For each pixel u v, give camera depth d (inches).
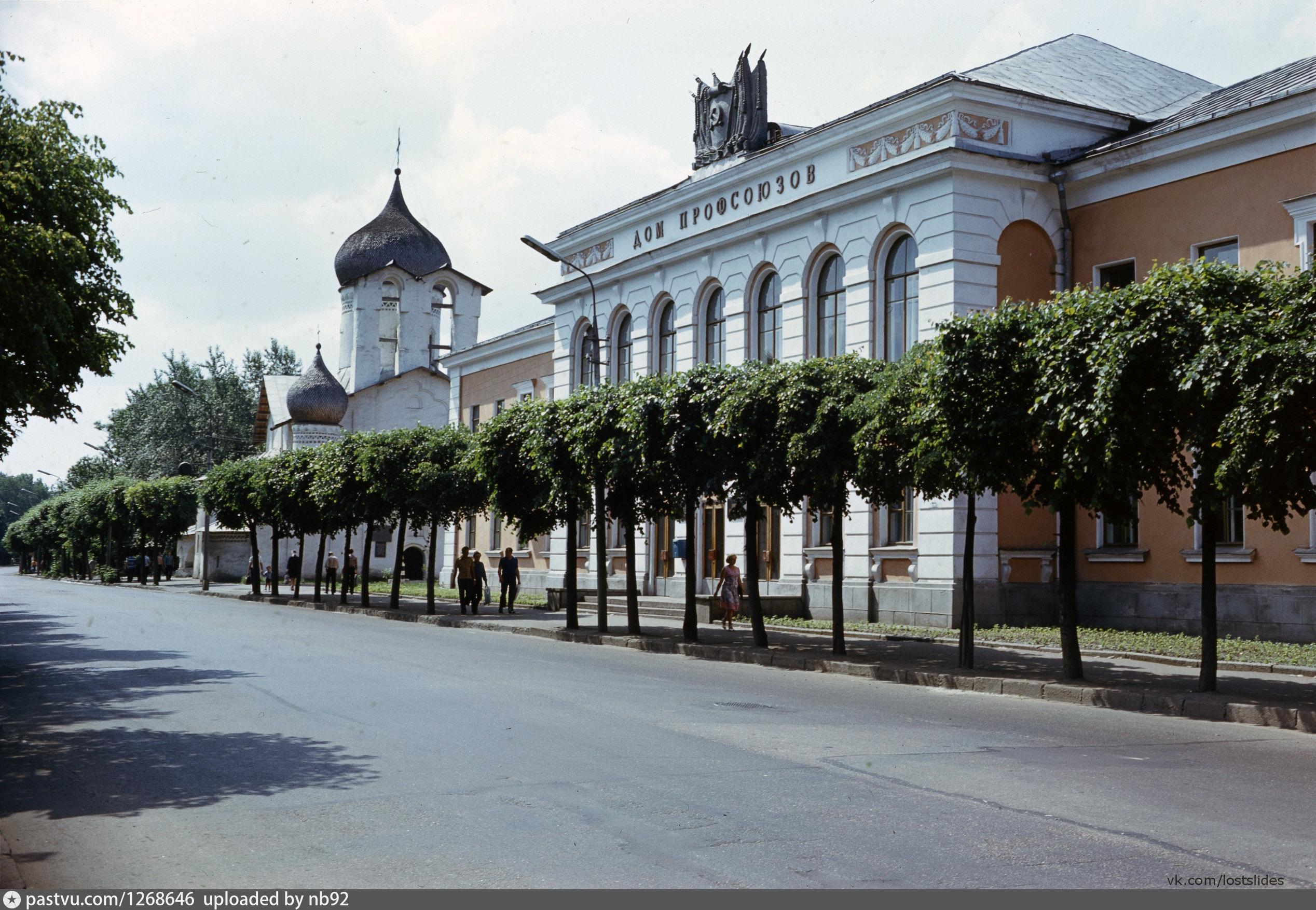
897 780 328.2
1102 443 540.7
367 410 2514.8
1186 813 289.6
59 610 1323.8
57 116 655.8
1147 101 1125.7
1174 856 246.7
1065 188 981.8
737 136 1230.3
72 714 461.4
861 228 1045.2
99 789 317.1
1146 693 535.8
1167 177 903.7
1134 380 522.0
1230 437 485.7
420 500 1291.8
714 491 831.7
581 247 1493.6
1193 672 641.0
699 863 237.8
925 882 224.4
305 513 1670.8
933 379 613.0
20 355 613.9
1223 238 860.6
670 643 845.8
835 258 1096.8
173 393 3489.2
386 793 307.6
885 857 243.0
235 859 242.8
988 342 596.4
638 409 864.9
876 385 708.7
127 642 834.8
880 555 1015.0
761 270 1189.7
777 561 1164.5
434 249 2583.7
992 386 596.1
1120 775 344.5
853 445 700.0
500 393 1795.0
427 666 658.2
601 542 973.2
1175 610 864.3
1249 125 832.3
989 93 961.5
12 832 268.5
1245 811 293.3
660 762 353.4
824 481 732.7
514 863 238.5
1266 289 511.8
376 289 2546.8
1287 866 239.6
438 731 412.2
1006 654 755.4
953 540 936.3
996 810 290.0
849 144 1067.3
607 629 964.0
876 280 1038.4
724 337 1240.2
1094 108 1015.0
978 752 383.9
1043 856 245.0
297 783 321.4
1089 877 229.0
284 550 2568.9
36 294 576.7
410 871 233.0
